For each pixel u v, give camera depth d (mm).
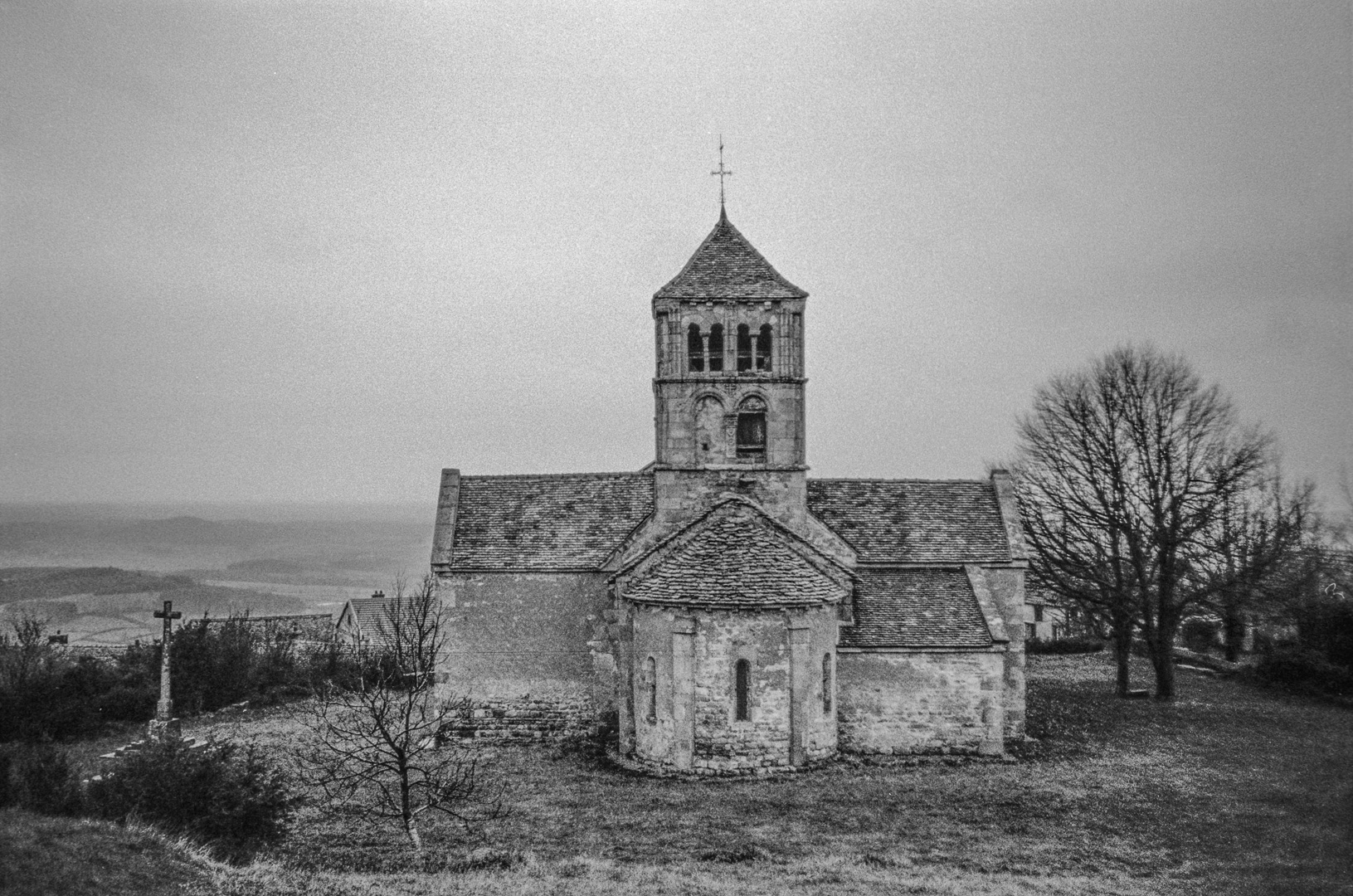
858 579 38281
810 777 33344
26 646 43562
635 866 24766
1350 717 44719
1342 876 24062
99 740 39844
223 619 65750
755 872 24484
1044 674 59125
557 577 39500
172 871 20625
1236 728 42062
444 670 39344
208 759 24953
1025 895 22781
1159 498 48656
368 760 27531
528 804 30531
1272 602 50844
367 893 21703
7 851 19156
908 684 36406
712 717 33219
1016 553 40000
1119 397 49844
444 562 39438
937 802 30703
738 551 34875
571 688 39219
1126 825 28688
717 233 40281
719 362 39125
